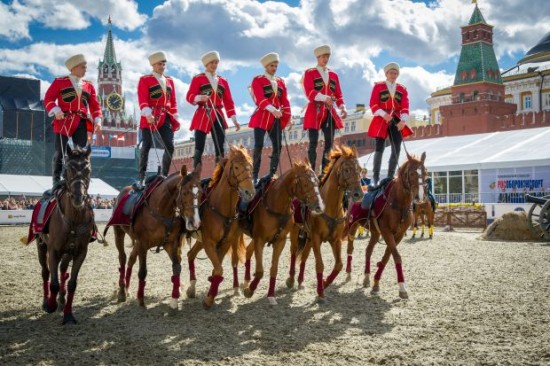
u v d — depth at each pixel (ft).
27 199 159.84
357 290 34.17
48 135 307.37
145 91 32.63
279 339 23.15
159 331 24.56
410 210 32.07
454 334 23.52
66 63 31.45
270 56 34.81
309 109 35.81
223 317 27.07
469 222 93.45
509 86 226.17
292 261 35.04
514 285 34.60
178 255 28.71
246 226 31.04
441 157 120.57
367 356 20.72
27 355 21.21
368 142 219.82
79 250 26.37
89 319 26.89
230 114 34.99
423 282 36.32
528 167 101.45
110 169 253.65
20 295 33.37
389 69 35.70
